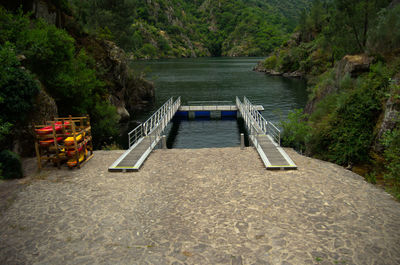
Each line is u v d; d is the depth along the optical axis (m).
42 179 11.91
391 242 7.16
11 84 13.83
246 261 6.65
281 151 14.89
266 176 11.78
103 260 6.80
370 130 14.68
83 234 7.90
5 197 10.15
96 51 31.33
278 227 8.00
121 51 35.91
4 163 11.88
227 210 9.05
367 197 9.68
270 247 7.13
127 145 24.55
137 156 14.63
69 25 29.73
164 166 13.45
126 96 39.66
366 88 15.78
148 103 46.19
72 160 13.41
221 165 13.37
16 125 14.40
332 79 22.81
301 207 9.08
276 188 10.55
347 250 6.92
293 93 53.88
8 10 21.45
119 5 55.59
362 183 10.89
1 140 13.43
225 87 64.44
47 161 14.12
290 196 9.87
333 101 18.45
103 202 9.80
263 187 10.67
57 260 6.83
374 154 13.79
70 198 10.12
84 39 31.11
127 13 56.91
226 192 10.37
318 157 16.03
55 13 27.14
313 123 18.48
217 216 8.70
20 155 14.48
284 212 8.80
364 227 7.86
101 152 15.99
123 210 9.23
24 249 7.26
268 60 108.31
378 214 8.54
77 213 9.05
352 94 15.94
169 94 55.56
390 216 8.41
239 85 67.50
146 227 8.22
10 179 11.84
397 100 12.81
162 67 126.75
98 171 12.88
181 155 15.17
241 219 8.48
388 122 13.06
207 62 165.88
